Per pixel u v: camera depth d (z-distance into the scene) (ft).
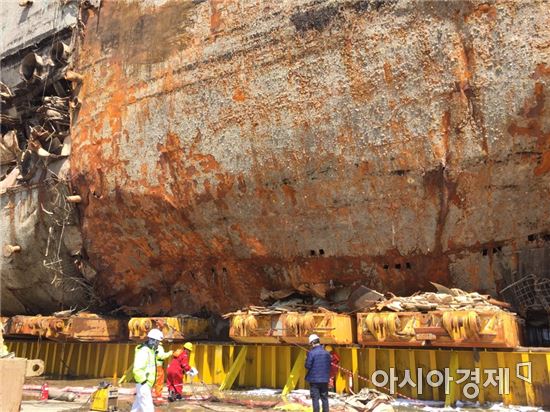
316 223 40.09
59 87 59.06
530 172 33.71
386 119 36.37
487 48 33.78
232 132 42.19
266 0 41.91
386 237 37.93
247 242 43.52
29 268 59.77
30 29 65.98
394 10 36.35
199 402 36.94
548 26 32.45
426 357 34.22
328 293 41.55
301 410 32.27
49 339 53.16
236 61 42.47
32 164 57.77
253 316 38.81
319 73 38.68
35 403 39.78
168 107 45.98
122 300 54.39
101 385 35.27
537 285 34.47
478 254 36.19
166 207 46.42
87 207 52.47
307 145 39.01
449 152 34.96
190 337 45.75
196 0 46.32
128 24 51.34
